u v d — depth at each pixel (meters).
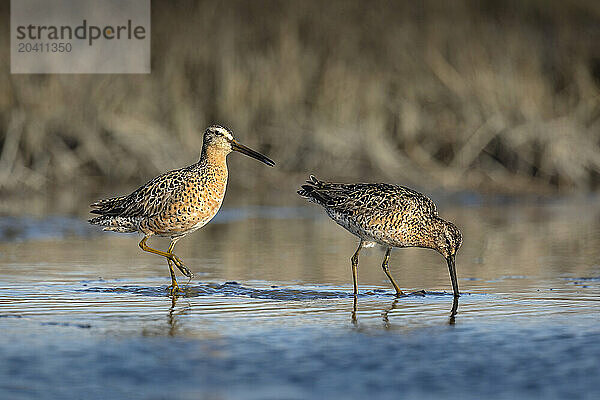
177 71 21.98
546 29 23.92
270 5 23.03
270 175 21.48
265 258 13.17
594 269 12.23
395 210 11.14
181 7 22.70
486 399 6.55
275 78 22.22
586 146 22.03
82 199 19.22
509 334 8.33
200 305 9.74
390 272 12.16
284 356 7.58
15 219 16.61
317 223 17.17
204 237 15.26
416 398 6.57
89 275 11.56
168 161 21.02
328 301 10.09
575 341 8.05
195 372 7.12
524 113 22.09
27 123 20.59
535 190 21.27
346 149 21.64
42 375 7.02
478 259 13.16
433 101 22.39
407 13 23.31
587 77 23.08
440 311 9.48
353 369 7.22
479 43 22.98
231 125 21.69
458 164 21.75
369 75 22.47
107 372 7.11
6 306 9.55
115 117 21.17
